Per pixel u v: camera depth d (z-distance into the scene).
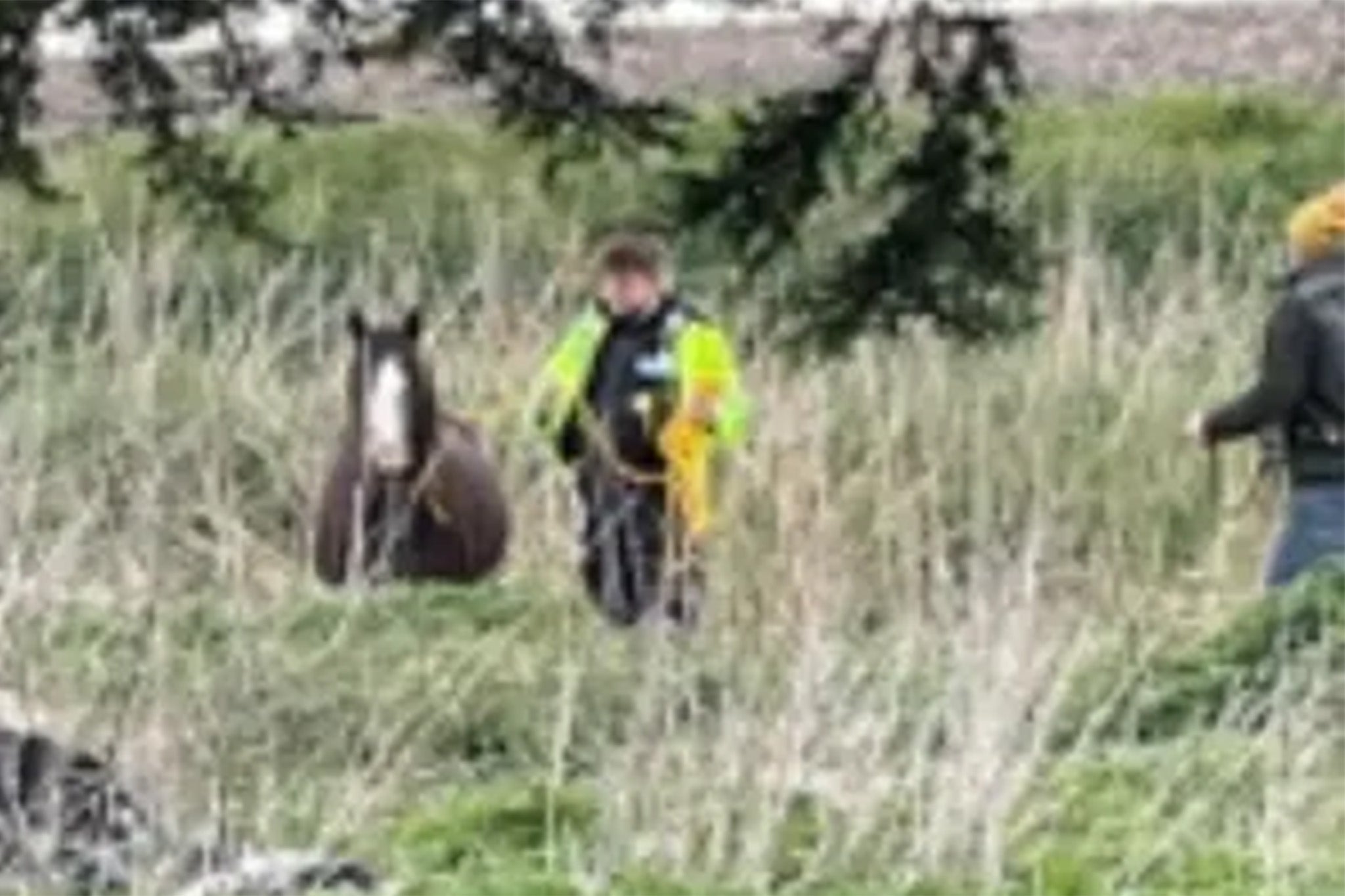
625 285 19.72
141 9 18.61
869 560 19.30
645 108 19.17
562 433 19.80
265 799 12.48
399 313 24.42
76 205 23.36
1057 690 12.30
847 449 21.14
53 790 11.65
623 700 14.40
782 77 26.47
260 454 21.77
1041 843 11.56
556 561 20.98
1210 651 14.51
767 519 19.86
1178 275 24.36
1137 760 12.51
